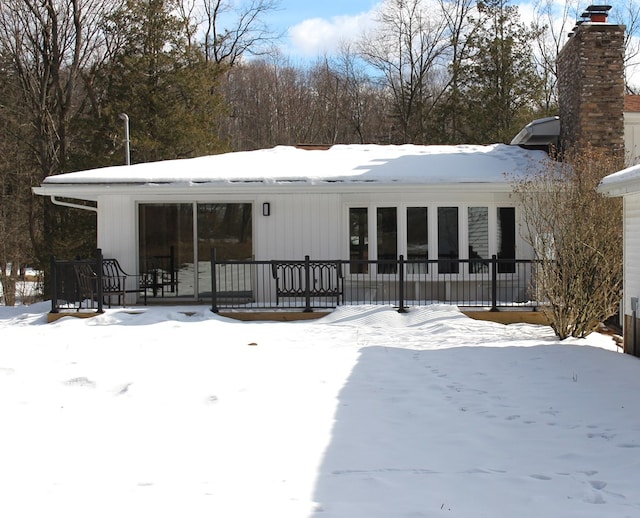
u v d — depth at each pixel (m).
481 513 4.09
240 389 7.38
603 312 10.61
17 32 28.69
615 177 8.41
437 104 38.38
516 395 6.96
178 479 4.75
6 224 30.59
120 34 29.55
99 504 4.28
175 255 14.75
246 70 46.47
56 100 29.69
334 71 46.66
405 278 14.41
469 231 14.45
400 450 5.35
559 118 16.36
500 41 35.19
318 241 14.56
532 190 11.91
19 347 10.30
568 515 4.05
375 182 13.91
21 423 6.20
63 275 13.88
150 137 27.97
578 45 14.64
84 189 14.00
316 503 4.26
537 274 11.38
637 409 6.30
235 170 14.88
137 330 11.82
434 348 9.77
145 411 6.58
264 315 13.14
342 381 7.72
